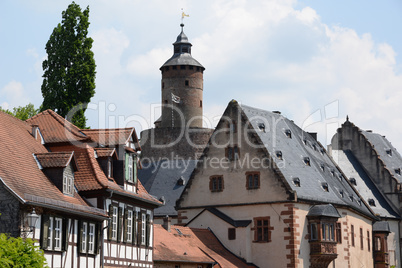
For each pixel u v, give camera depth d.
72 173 43.00
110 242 46.56
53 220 39.53
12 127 43.47
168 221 63.28
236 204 69.62
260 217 68.12
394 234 92.12
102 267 45.16
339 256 71.81
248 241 68.00
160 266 56.25
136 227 51.03
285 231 66.50
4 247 29.64
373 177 95.50
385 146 101.38
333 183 77.94
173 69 133.38
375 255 85.50
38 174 40.72
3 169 37.62
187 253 59.81
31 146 43.62
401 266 92.25
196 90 133.62
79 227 42.38
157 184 91.44
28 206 37.12
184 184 90.38
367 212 81.81
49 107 68.75
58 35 70.81
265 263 67.00
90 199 45.06
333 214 69.25
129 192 49.22
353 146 97.56
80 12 71.12
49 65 70.62
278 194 67.44
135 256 50.66
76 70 69.38
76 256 41.97
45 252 38.44
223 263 62.97
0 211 36.53
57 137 46.75
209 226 70.19
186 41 135.00
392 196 93.88
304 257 67.12
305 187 70.06
